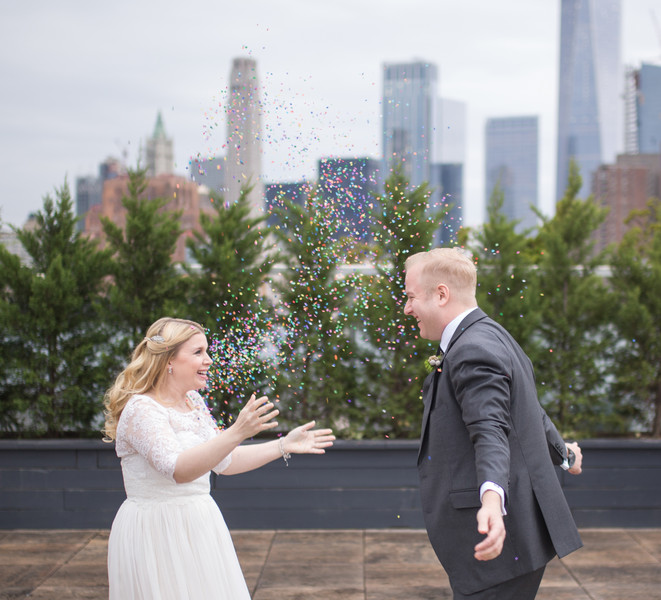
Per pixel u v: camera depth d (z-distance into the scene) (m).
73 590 3.15
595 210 4.34
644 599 3.05
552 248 4.27
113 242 4.19
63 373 4.12
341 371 4.12
